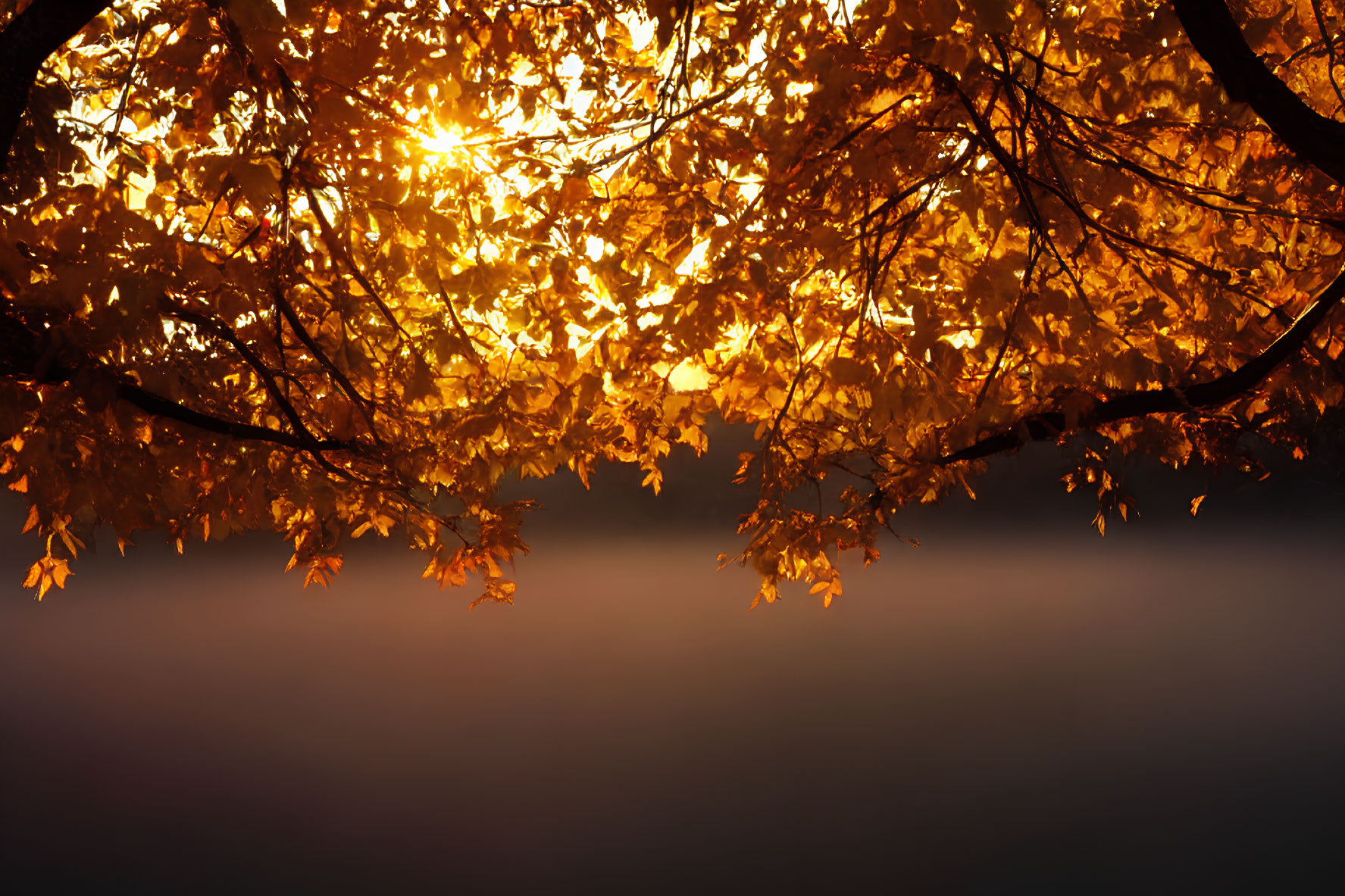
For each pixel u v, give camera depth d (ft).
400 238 9.36
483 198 9.71
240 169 7.89
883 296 9.64
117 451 8.74
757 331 9.96
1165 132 9.46
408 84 8.89
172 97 8.93
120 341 8.02
